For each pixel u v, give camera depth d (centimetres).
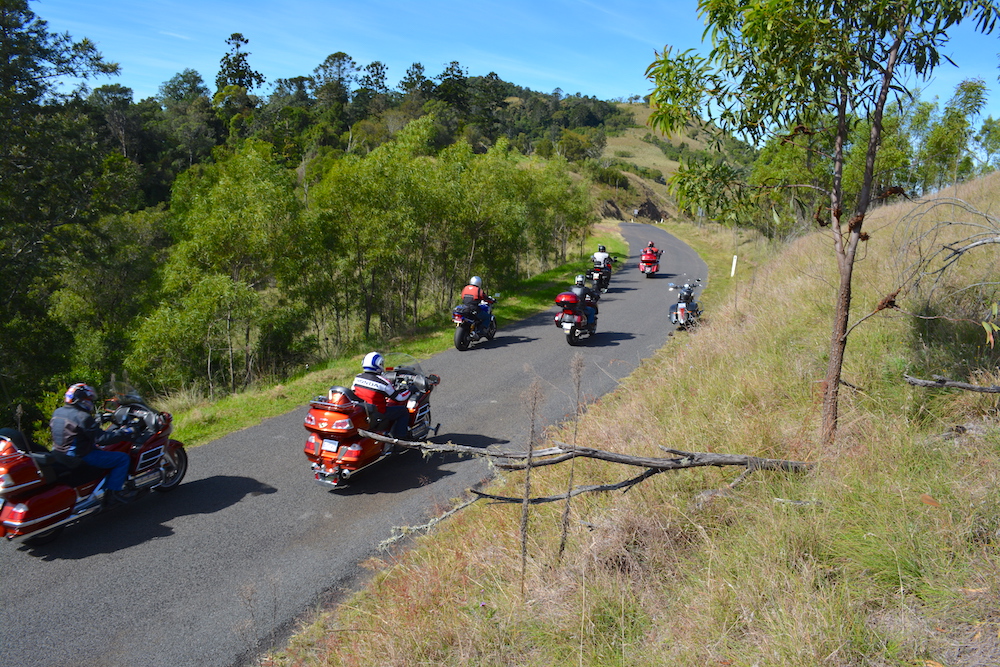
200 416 916
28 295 2116
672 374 847
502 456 417
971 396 493
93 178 2234
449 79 12388
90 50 2144
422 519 596
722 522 431
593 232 5200
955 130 1384
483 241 2144
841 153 488
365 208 1571
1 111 1950
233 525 598
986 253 774
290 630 440
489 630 379
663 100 524
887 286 791
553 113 19338
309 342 1567
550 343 1431
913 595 317
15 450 532
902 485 397
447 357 1317
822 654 287
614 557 423
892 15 456
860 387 573
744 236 4022
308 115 11100
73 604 474
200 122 10006
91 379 1902
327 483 652
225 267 1494
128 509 637
